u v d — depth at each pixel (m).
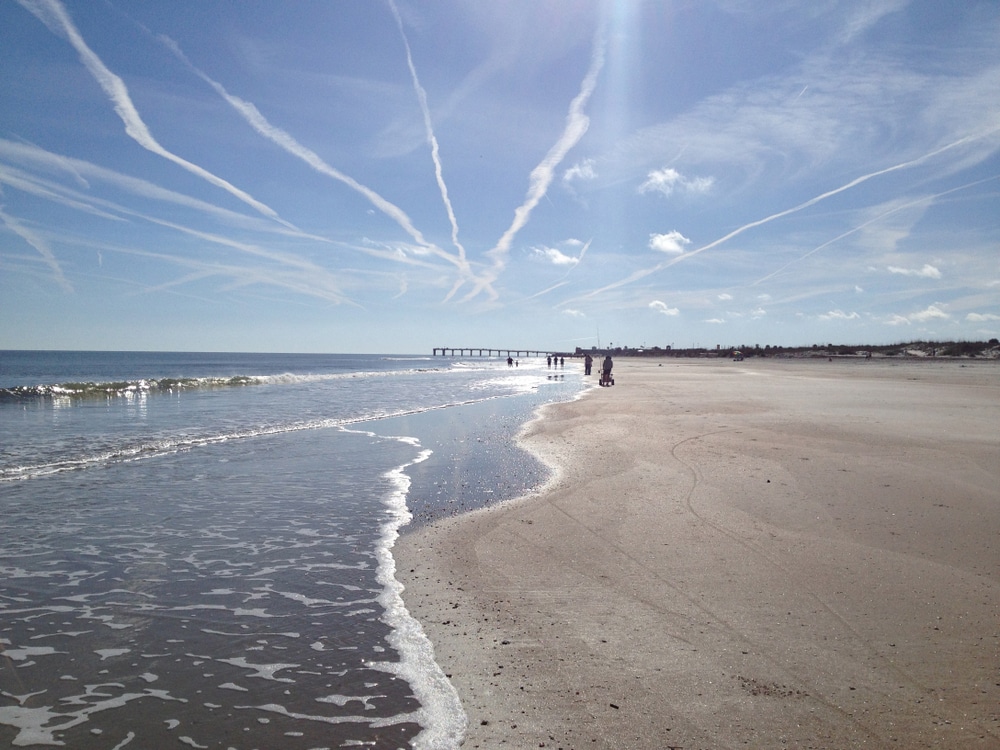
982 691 3.79
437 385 43.50
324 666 4.39
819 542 6.69
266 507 8.95
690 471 10.46
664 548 6.66
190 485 10.36
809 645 4.43
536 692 3.94
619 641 4.59
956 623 4.75
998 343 121.69
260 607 5.45
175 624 5.12
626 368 69.88
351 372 76.00
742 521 7.52
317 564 6.56
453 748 3.39
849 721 3.51
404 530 7.78
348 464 12.24
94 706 3.91
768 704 3.71
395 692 4.04
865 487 9.05
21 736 3.57
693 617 4.96
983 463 10.64
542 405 25.62
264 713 3.82
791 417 17.75
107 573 6.30
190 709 3.87
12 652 4.63
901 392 27.67
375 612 5.32
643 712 3.66
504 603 5.40
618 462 11.62
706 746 3.32
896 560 6.10
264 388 38.78
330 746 3.46
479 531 7.61
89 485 10.32
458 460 12.58
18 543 7.24
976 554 6.25
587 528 7.49
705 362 100.19
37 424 18.62
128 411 22.98
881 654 4.28
